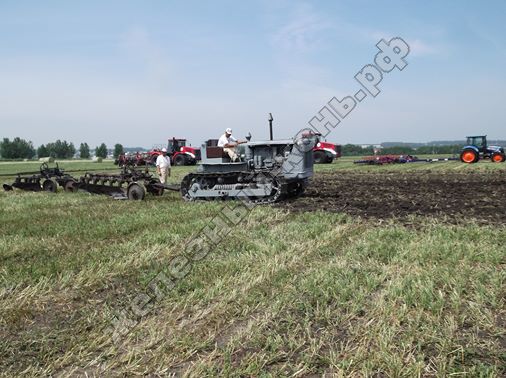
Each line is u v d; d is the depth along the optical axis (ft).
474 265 19.44
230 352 12.75
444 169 89.30
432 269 18.60
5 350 13.44
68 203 44.86
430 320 14.02
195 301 16.57
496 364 11.78
